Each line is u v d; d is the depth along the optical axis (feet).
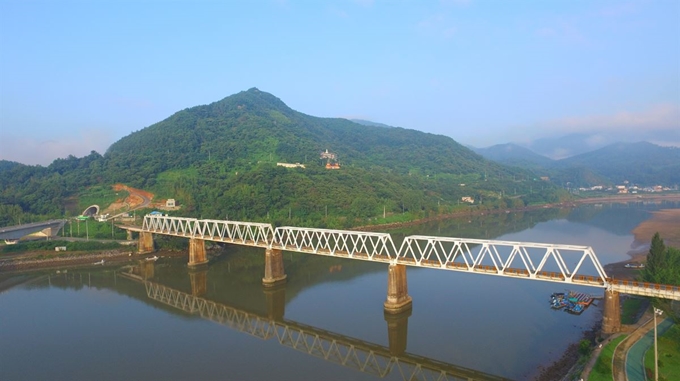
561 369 190.60
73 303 313.73
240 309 298.76
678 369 159.74
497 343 223.51
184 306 307.58
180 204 618.85
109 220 555.69
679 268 256.32
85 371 202.28
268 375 196.65
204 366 206.69
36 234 496.23
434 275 370.12
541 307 277.85
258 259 458.91
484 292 314.35
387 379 191.62
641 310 235.81
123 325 266.36
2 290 350.23
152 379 193.47
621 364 166.09
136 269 421.18
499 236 584.40
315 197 650.02
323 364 208.44
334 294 322.14
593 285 209.97
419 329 245.86
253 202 590.96
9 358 217.56
